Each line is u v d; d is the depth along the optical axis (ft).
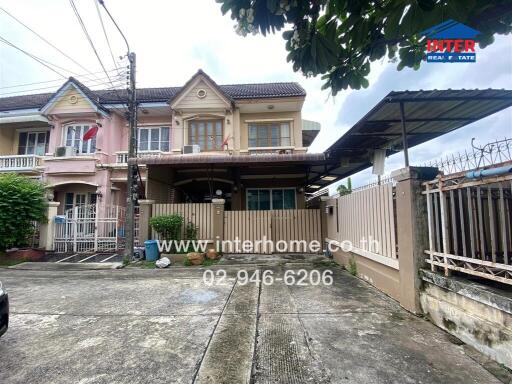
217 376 8.06
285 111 41.68
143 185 39.68
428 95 12.58
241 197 38.70
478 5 5.55
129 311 13.46
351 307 13.53
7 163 41.78
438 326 11.06
